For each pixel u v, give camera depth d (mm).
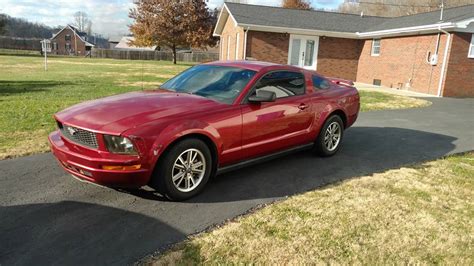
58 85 13555
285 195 4039
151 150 3404
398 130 7953
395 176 4766
